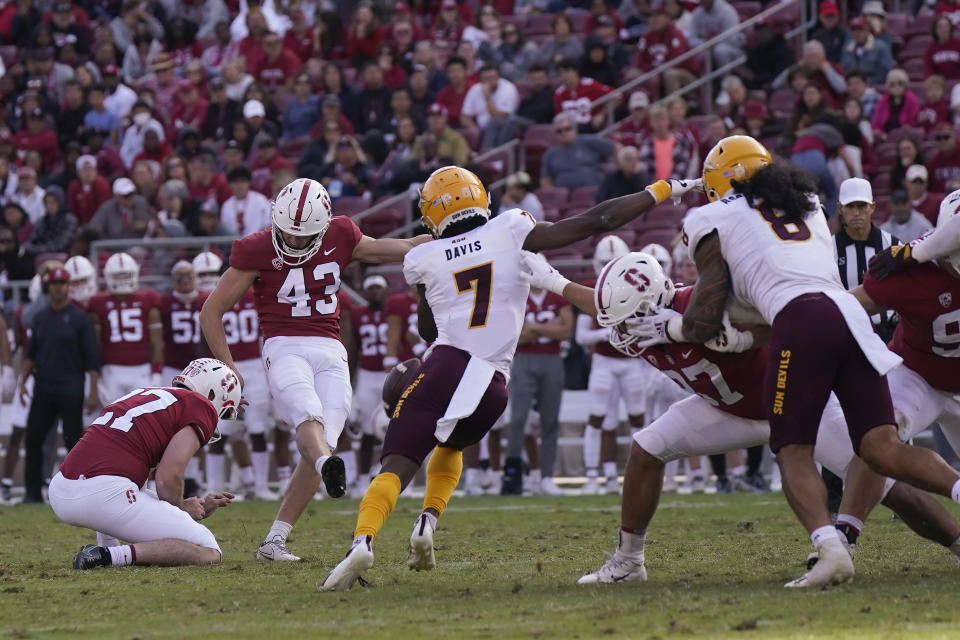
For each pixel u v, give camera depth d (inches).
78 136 2450.8
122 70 2672.2
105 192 2196.1
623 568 713.0
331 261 867.4
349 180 2089.1
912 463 644.7
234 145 2249.0
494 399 710.5
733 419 695.1
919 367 776.3
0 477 1889.8
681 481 1683.1
